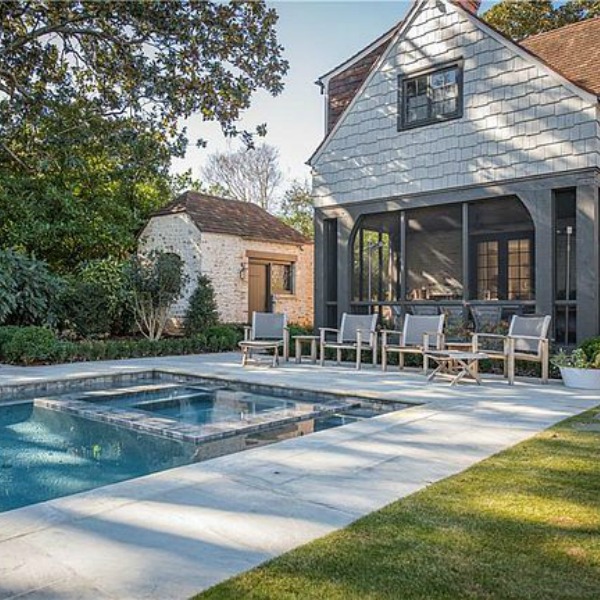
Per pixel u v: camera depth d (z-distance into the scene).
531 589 2.07
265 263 17.42
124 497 3.10
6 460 4.87
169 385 8.38
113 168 16.14
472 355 7.45
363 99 11.09
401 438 4.47
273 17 11.59
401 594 2.04
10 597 2.04
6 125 12.17
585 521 2.70
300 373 8.86
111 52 11.57
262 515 2.83
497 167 9.31
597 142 8.33
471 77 9.62
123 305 13.29
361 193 11.10
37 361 10.36
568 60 10.31
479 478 3.38
